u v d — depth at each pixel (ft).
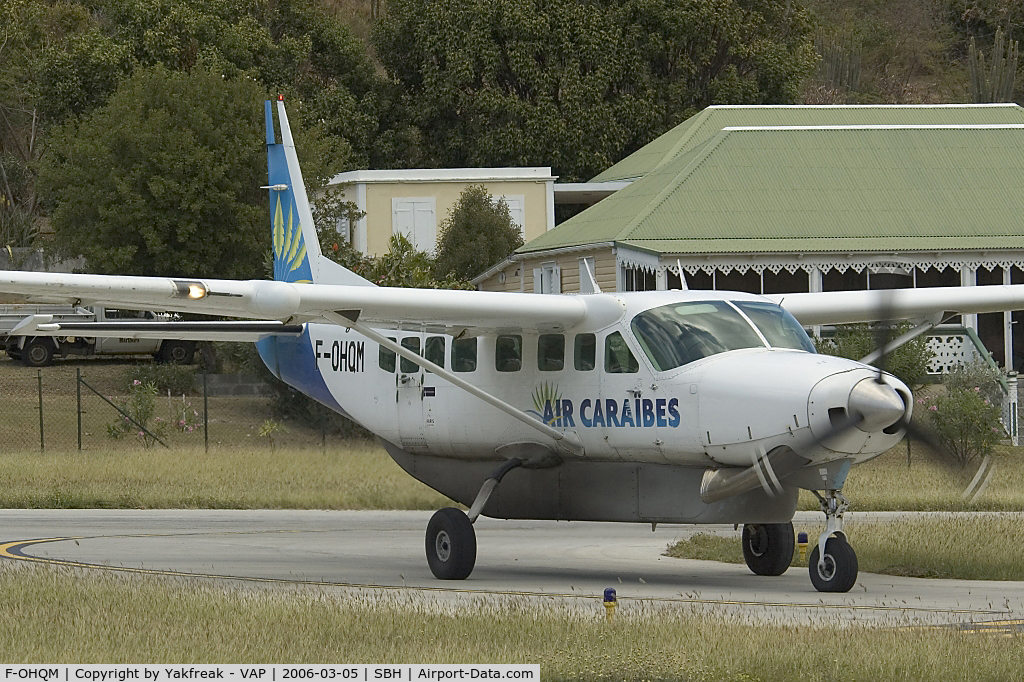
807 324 189.06
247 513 248.32
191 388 415.64
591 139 628.28
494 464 176.55
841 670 99.09
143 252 434.30
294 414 374.84
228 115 444.14
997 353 416.05
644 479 158.92
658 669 99.60
